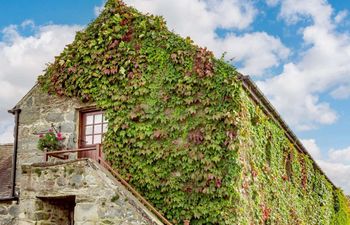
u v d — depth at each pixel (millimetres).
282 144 16000
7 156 16062
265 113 14359
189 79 12156
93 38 13797
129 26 13398
